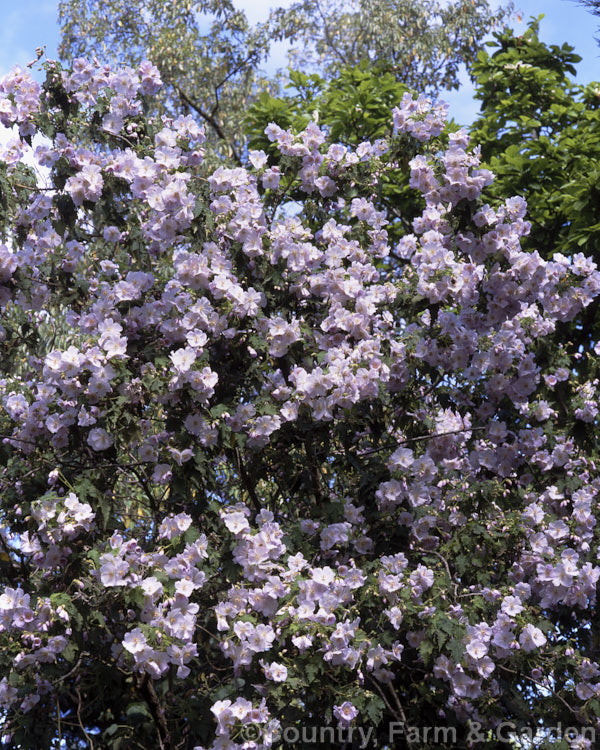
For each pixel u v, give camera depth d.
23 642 4.48
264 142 8.59
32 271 5.17
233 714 4.23
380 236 5.76
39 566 4.83
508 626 4.82
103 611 4.55
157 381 4.54
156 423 5.31
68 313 5.18
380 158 5.84
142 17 15.14
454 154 5.00
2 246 4.87
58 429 4.73
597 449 6.12
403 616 4.70
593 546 5.62
